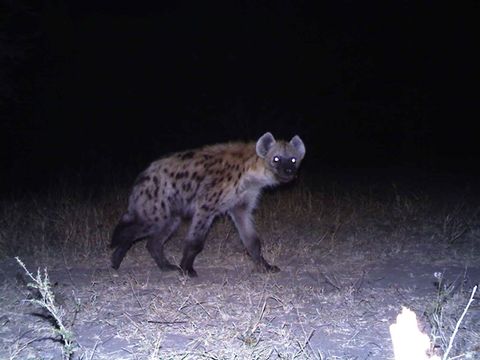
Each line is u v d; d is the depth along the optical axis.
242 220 6.76
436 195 10.82
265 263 6.62
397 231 8.07
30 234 7.84
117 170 12.92
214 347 4.50
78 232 7.84
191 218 6.81
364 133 16.70
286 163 6.70
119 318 5.12
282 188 9.72
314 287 5.90
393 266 6.67
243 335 4.64
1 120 15.03
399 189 11.42
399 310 5.29
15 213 8.77
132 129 16.59
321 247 7.39
